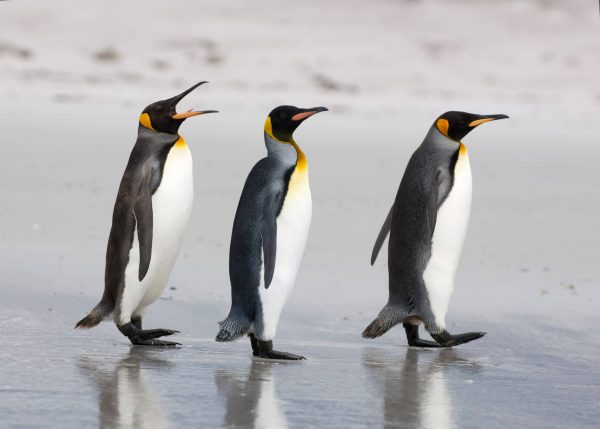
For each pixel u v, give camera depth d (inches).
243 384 642.2
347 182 1768.0
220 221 1358.3
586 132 3068.4
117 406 578.9
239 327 708.0
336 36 6761.8
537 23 7480.3
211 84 4842.5
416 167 783.1
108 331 803.4
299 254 706.8
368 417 579.5
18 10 6491.1
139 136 756.0
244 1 7613.2
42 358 691.4
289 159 702.5
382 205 1539.1
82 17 6540.4
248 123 2960.1
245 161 2012.8
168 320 861.8
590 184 1855.3
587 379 691.4
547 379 687.7
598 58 6417.3
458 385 663.8
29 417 551.5
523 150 2463.1
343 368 702.5
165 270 761.6
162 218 741.9
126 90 4271.7
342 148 2331.4
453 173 773.3
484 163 2158.0
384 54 6240.2
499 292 1008.9
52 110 3065.9
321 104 4025.6
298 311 911.0
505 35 7175.2
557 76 5846.5
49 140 2241.6
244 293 708.0
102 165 1884.8
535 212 1523.1
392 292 797.9
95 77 4781.0
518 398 634.8
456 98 4739.2
